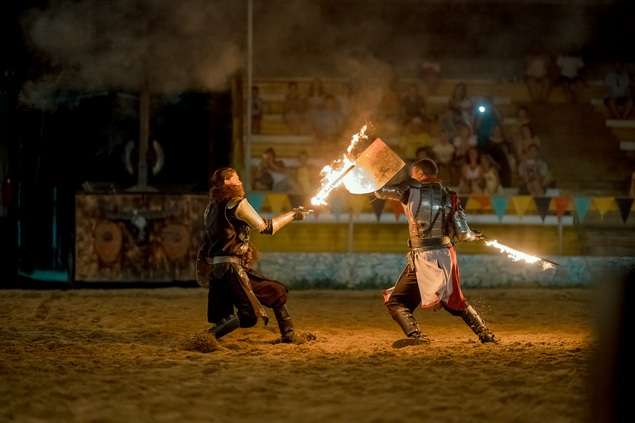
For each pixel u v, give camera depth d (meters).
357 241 29.75
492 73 38.50
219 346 15.02
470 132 32.72
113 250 27.39
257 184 30.88
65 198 31.72
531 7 38.50
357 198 28.69
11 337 16.70
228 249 15.31
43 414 10.42
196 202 27.75
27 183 31.81
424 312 21.89
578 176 34.31
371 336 17.45
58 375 12.66
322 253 27.86
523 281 28.20
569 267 28.33
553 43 38.72
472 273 28.08
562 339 16.58
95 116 31.03
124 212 27.41
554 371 12.63
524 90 36.97
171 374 12.67
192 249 27.67
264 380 12.20
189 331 17.92
